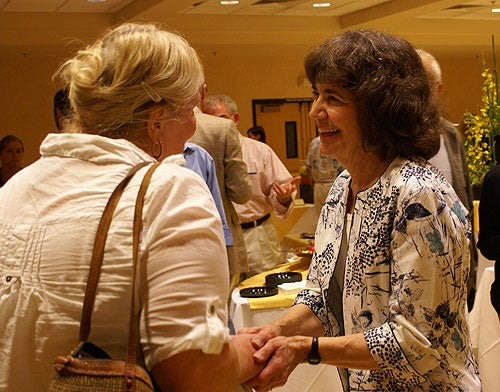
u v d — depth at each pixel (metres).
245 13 8.95
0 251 1.23
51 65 10.51
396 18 8.81
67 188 1.24
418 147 1.65
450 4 8.07
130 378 1.08
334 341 1.62
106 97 1.27
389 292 1.63
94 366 1.08
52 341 1.17
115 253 1.16
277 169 4.63
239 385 1.49
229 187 3.69
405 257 1.57
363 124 1.65
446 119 1.76
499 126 4.71
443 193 1.60
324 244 1.87
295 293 3.08
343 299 1.74
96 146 1.26
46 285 1.18
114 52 1.29
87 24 8.45
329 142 1.73
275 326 1.80
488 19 9.94
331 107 1.69
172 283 1.14
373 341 1.59
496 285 3.08
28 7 7.92
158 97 1.28
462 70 13.41
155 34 1.32
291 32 9.39
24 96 10.43
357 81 1.65
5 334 1.20
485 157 4.77
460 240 1.60
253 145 4.63
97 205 1.20
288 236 4.99
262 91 11.98
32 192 1.26
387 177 1.64
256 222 4.61
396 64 1.66
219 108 4.63
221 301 1.20
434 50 11.75
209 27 8.91
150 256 1.15
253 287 3.19
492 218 3.07
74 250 1.18
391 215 1.61
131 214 1.17
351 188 1.82
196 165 3.13
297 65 12.16
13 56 10.10
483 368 3.28
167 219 1.17
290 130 12.28
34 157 10.55
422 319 1.55
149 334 1.13
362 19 9.08
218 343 1.14
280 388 2.98
